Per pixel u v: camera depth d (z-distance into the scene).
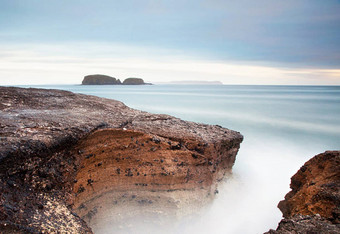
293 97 81.81
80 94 16.16
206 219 10.41
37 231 5.79
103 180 9.21
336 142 22.56
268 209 12.35
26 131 8.18
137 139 9.86
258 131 26.67
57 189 7.62
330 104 54.47
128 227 9.30
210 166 10.86
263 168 16.69
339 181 7.62
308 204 7.63
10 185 6.48
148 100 61.44
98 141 9.33
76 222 6.74
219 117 34.97
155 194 9.70
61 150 8.25
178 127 11.80
